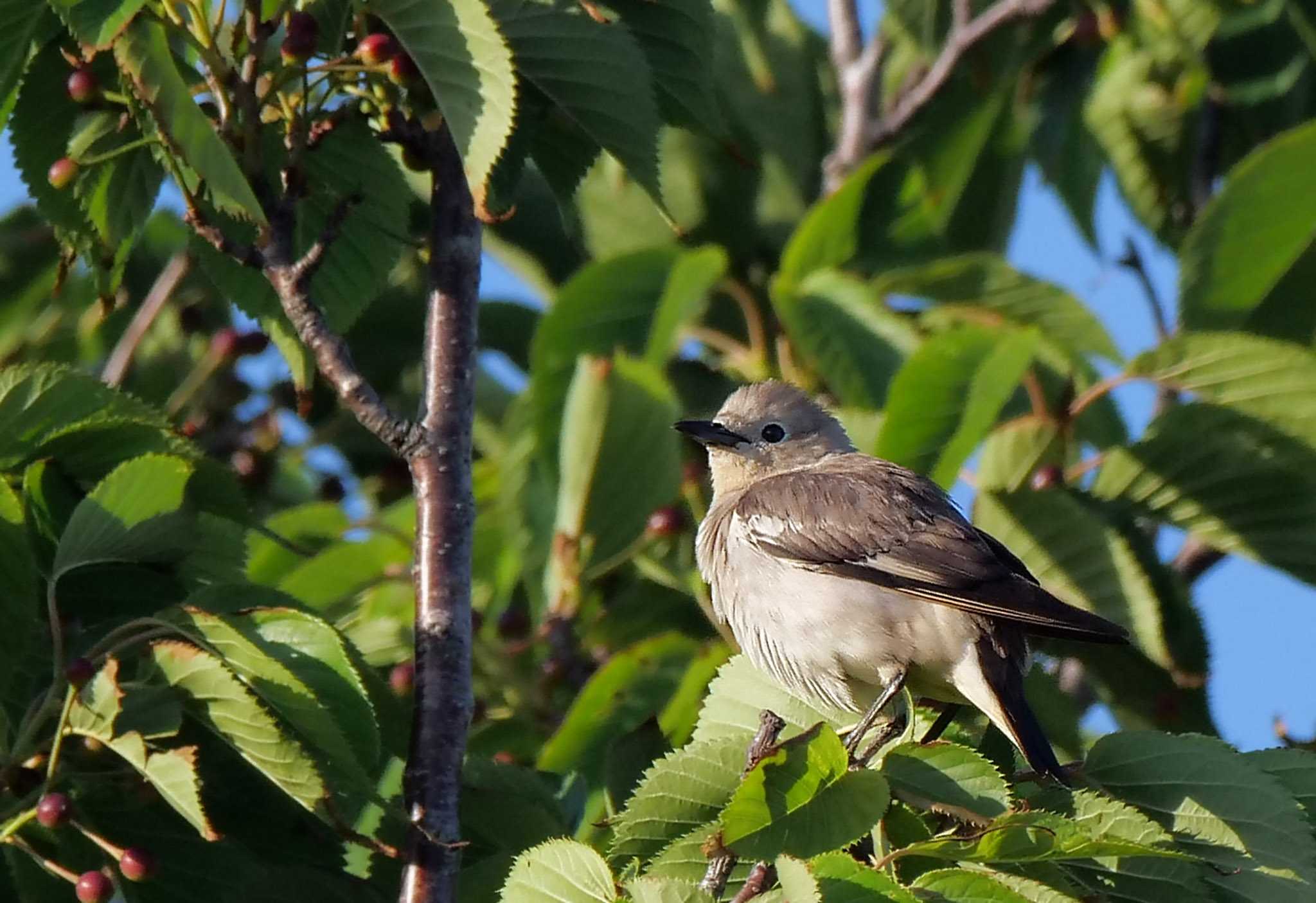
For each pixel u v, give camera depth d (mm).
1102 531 12711
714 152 17219
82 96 9828
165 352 16922
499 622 13859
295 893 9867
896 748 8844
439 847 9062
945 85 17516
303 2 10344
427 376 10203
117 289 10555
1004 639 11445
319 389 16734
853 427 13516
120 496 9461
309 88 10039
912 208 16594
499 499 14352
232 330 15844
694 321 16734
